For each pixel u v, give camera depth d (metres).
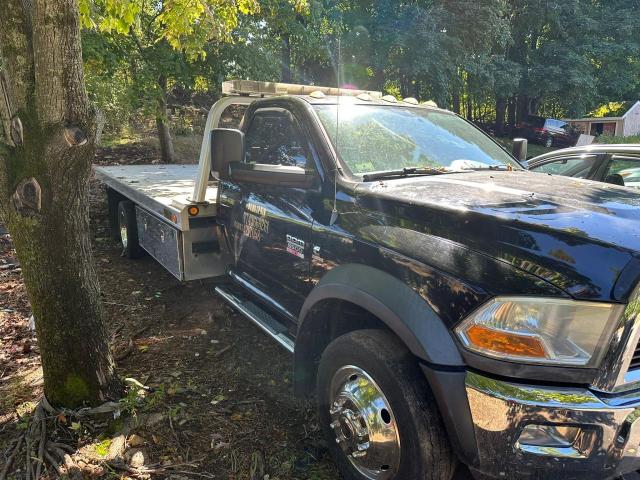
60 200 2.82
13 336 4.20
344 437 2.51
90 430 2.95
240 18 11.89
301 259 3.05
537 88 28.62
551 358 1.87
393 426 2.23
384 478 2.33
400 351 2.24
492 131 34.09
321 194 2.94
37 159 2.71
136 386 3.32
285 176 2.96
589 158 5.64
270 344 4.17
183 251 4.40
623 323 1.80
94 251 6.76
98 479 2.62
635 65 33.81
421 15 19.45
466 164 3.43
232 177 3.11
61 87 2.60
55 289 2.93
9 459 2.75
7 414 3.18
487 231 2.10
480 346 1.97
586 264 1.85
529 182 2.88
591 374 1.85
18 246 2.88
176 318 4.66
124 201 6.48
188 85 11.67
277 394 3.44
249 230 3.70
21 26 2.58
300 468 2.76
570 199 2.43
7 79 2.66
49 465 2.70
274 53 13.91
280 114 3.51
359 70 20.30
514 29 28.70
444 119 3.91
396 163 3.18
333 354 2.53
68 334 3.00
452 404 2.03
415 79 22.27
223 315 4.71
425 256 2.23
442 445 2.12
